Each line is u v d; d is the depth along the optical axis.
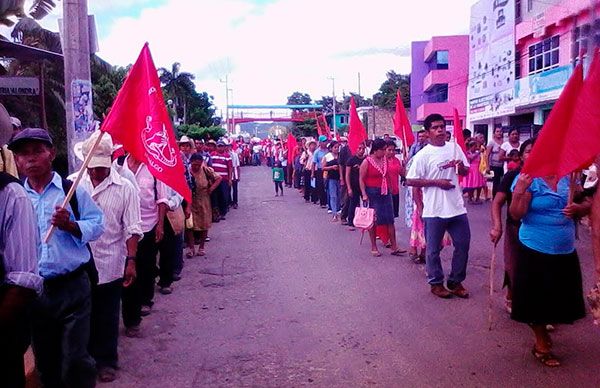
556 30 23.61
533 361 5.23
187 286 8.34
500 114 29.95
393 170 9.96
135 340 6.11
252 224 14.62
